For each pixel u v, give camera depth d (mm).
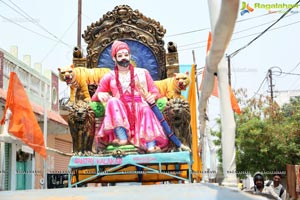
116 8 11586
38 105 19953
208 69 6070
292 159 21812
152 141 9695
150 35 11508
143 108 9891
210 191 3061
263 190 9172
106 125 9719
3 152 16562
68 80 10414
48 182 20703
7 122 15430
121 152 9359
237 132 22891
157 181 10117
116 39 11516
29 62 21016
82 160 9492
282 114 24094
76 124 10008
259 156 22094
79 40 21969
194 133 11828
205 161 11438
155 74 11344
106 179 10164
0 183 16078
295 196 13508
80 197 2865
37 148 10555
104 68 11047
